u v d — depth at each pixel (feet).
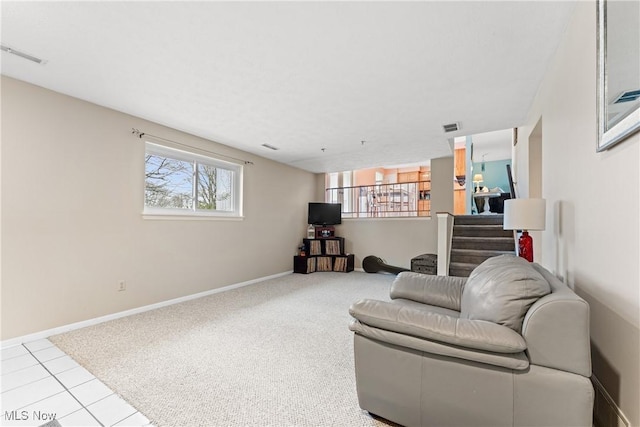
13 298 8.11
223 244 14.74
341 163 19.34
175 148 12.41
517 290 4.30
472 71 7.74
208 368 6.80
